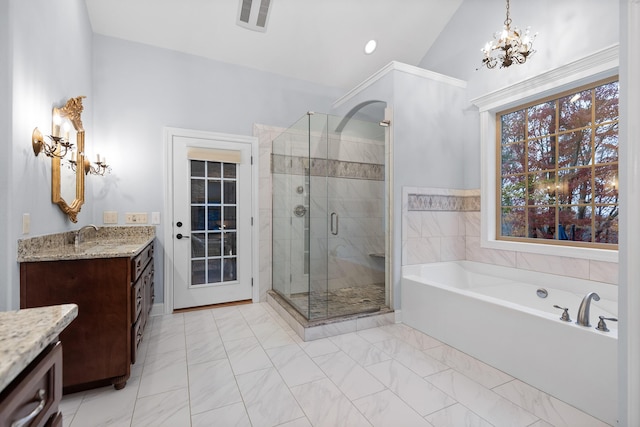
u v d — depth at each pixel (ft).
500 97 9.67
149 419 4.97
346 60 11.99
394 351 7.45
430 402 5.41
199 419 4.97
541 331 5.77
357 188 10.08
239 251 11.27
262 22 9.97
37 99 5.69
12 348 1.70
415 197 9.96
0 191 4.75
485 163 10.28
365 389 5.81
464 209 11.07
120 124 9.53
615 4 7.25
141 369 6.56
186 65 10.43
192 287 10.54
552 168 8.83
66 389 5.60
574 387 5.26
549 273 8.58
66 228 7.19
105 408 5.23
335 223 9.64
